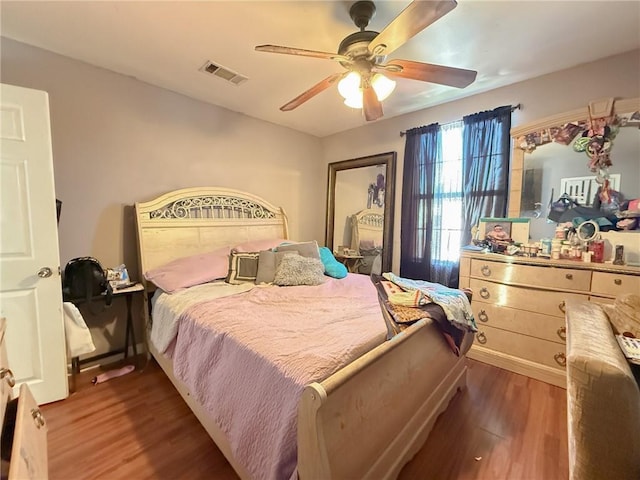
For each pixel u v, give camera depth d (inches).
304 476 37.0
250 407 46.8
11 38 79.3
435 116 124.0
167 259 106.1
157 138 108.3
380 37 53.6
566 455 61.4
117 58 89.1
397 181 138.0
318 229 171.9
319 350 49.3
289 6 65.7
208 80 102.7
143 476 56.0
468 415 73.7
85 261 87.2
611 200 86.4
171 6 66.4
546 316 88.7
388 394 49.9
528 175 100.7
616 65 85.9
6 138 69.6
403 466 56.9
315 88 74.2
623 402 36.4
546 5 65.0
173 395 81.6
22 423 44.4
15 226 71.7
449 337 66.8
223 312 68.9
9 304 71.6
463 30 73.9
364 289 94.0
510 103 104.9
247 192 136.6
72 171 91.2
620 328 56.8
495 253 99.1
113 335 101.3
